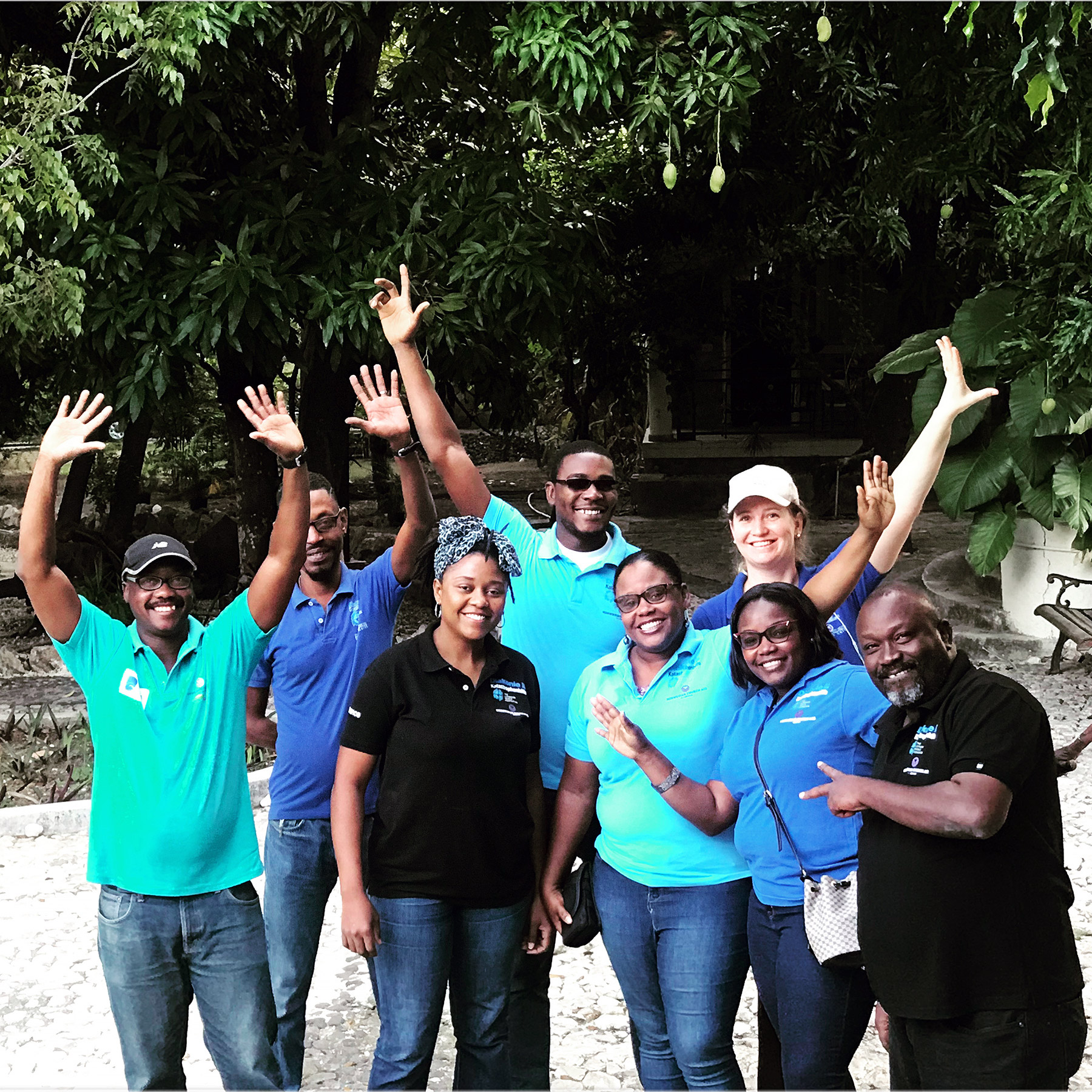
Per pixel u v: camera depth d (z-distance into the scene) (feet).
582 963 17.33
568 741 12.40
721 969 11.43
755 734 11.20
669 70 26.76
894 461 57.47
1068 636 31.60
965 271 54.19
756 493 12.87
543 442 84.94
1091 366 30.42
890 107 34.83
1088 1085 13.43
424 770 11.44
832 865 10.73
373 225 33.53
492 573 11.50
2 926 19.02
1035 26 24.43
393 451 13.78
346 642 13.41
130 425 44.88
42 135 27.20
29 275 27.32
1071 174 25.31
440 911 11.53
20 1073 14.71
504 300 33.06
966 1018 9.55
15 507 64.08
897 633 9.86
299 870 13.34
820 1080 10.77
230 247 33.30
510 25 27.35
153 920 11.39
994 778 9.30
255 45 32.32
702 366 69.82
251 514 39.70
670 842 11.48
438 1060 14.76
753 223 53.16
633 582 11.68
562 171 50.62
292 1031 13.43
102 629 11.67
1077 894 18.75
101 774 11.53
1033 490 33.68
